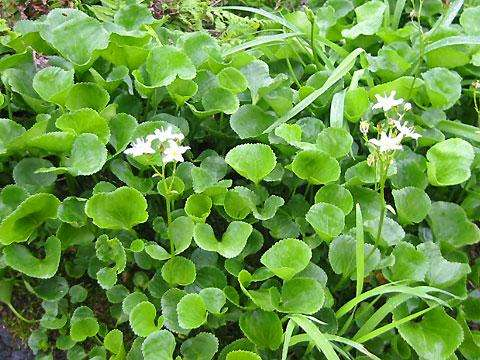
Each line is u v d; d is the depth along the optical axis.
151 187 0.42
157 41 0.52
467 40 0.52
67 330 0.40
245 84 0.47
